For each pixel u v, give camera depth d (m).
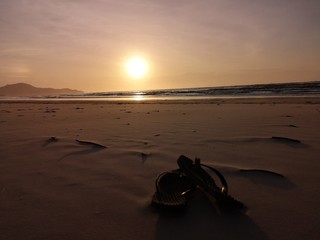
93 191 2.41
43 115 9.82
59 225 1.86
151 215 1.95
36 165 3.22
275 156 3.37
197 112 9.91
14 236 1.74
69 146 4.12
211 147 3.89
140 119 7.68
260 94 30.89
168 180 2.26
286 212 1.95
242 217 1.88
